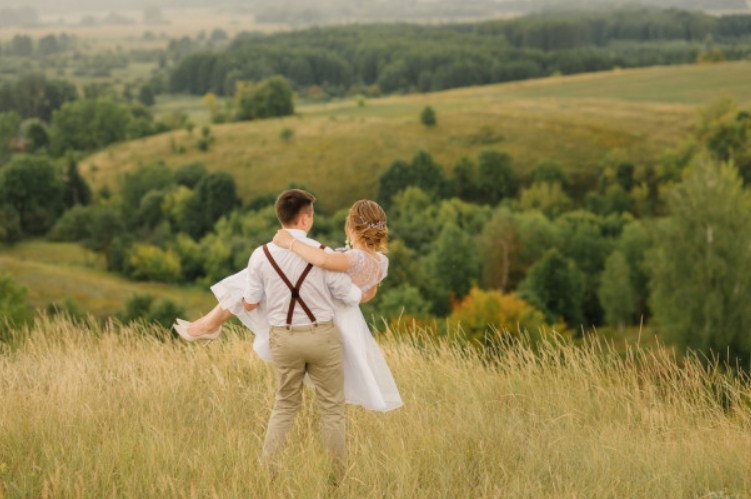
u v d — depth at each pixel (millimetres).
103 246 101875
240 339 6180
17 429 3908
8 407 4242
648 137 129625
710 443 4520
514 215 83812
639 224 74812
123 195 129625
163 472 3418
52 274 91000
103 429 3949
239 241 100812
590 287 77125
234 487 3264
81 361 5539
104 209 108188
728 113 124625
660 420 4871
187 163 134875
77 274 94312
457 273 74750
